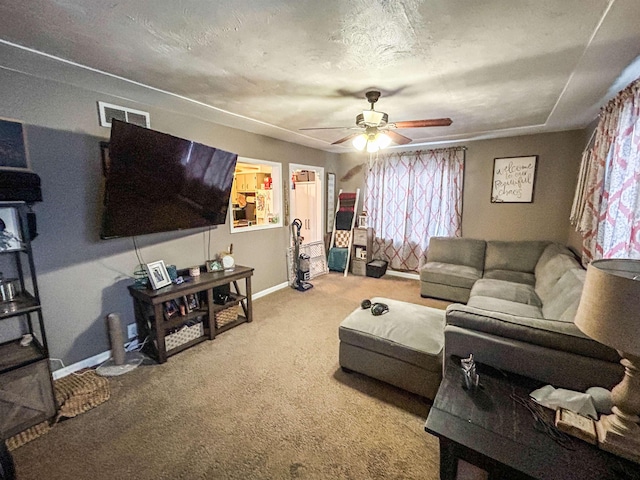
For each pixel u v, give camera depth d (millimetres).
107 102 2473
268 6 1349
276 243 4457
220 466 1570
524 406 1300
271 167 4410
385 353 2150
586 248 2859
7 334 2098
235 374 2393
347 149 5367
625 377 1076
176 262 3133
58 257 2289
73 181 2328
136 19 1448
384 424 1864
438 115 3135
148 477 1510
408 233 5098
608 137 2459
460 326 1691
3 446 1398
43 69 1999
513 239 4336
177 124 3016
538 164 4062
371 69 2020
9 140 1995
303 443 1719
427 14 1408
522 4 1326
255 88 2365
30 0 1284
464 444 1126
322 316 3547
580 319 1083
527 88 2359
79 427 1833
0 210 1922
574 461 1035
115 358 2479
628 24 1454
